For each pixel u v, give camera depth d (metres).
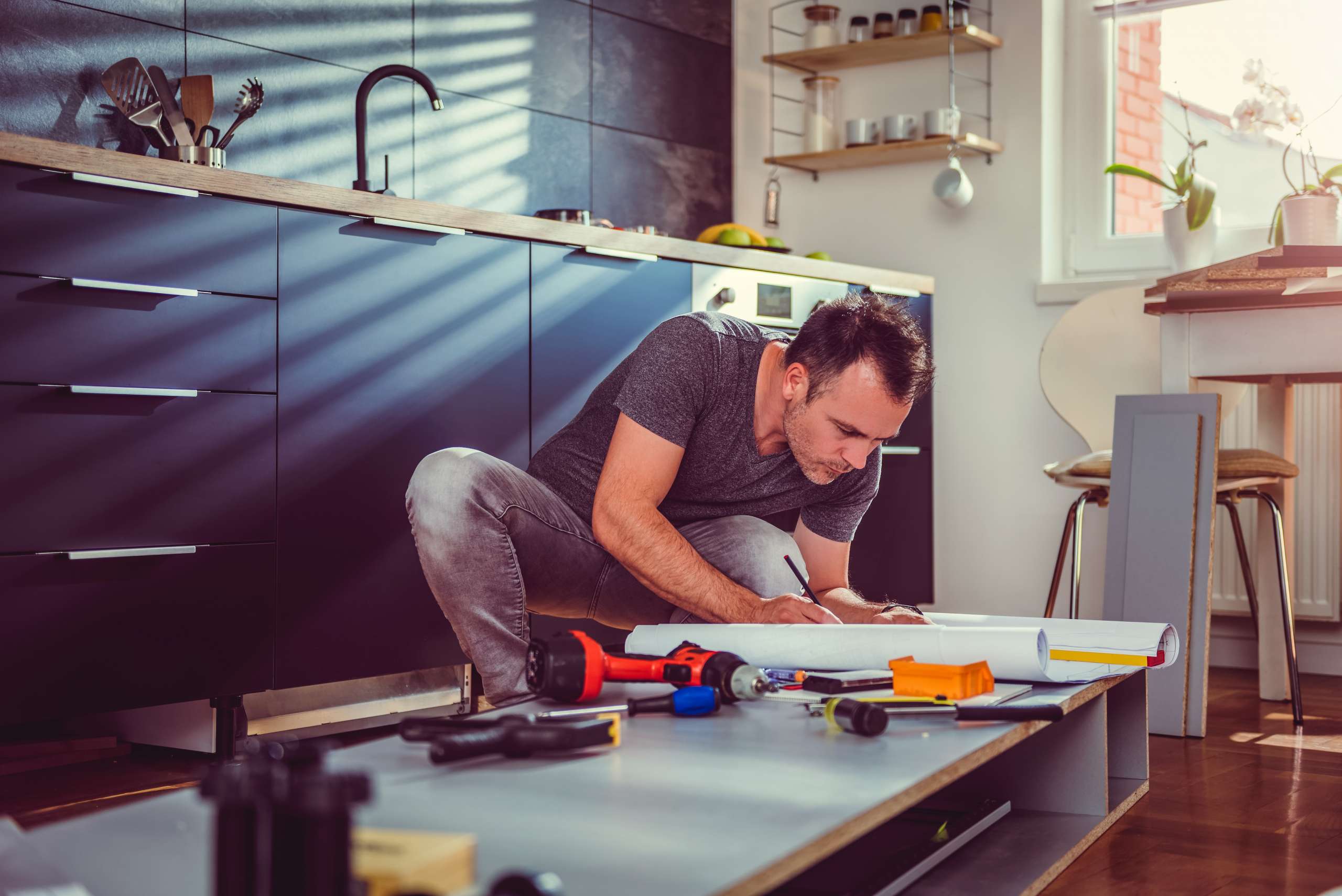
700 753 0.92
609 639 2.85
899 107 3.87
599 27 3.67
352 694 2.37
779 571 1.80
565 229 2.72
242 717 2.19
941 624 1.54
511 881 0.54
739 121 4.10
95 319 1.96
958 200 3.62
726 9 4.09
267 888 0.50
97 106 2.55
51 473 1.91
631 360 1.90
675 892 0.60
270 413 2.20
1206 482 2.32
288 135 2.89
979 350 3.71
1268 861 1.40
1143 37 3.61
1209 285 2.32
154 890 0.61
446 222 2.47
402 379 2.41
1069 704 1.21
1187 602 2.29
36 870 0.64
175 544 2.06
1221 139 3.52
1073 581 2.68
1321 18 3.37
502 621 1.74
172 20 2.67
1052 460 3.59
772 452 1.82
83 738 2.22
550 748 0.88
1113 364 3.10
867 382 1.51
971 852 1.30
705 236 3.41
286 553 2.23
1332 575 3.16
